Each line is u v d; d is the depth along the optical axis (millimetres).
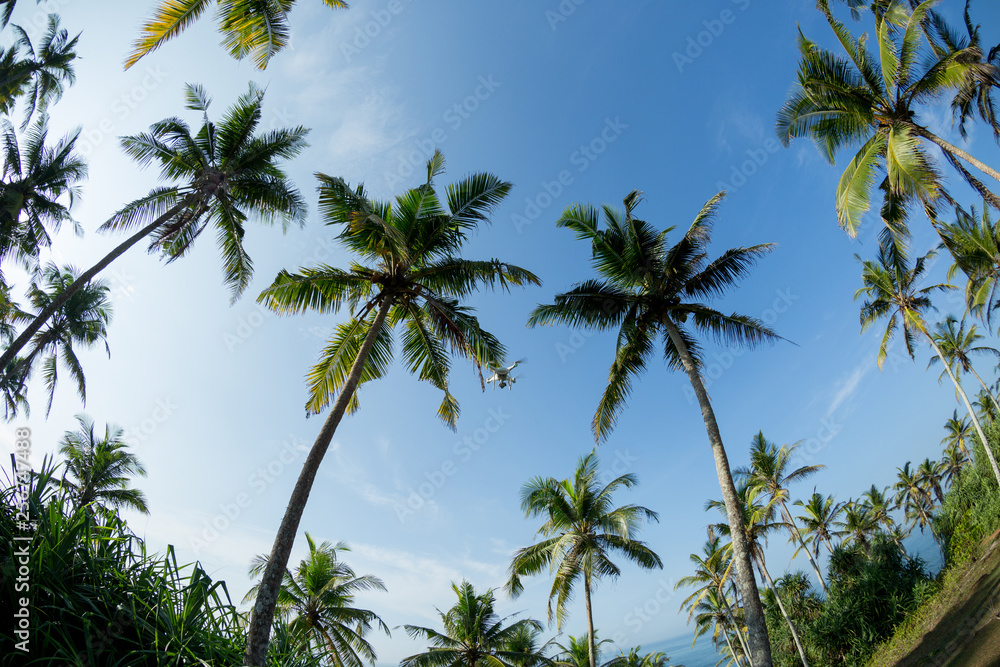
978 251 22297
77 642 2584
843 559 30328
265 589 8547
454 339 13992
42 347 23656
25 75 20391
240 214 17734
